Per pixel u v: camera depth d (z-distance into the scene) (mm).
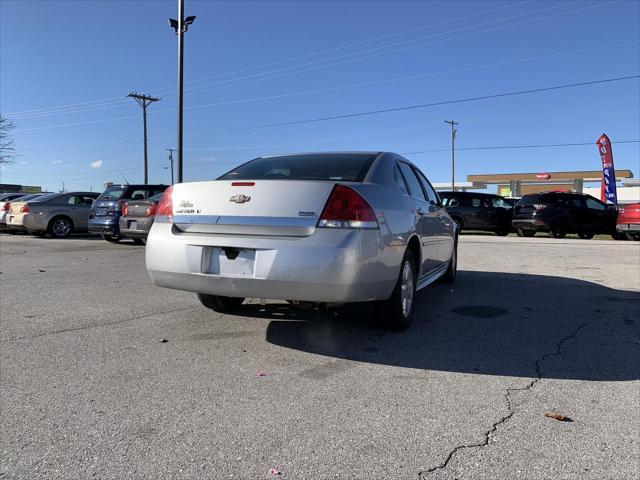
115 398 3203
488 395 3314
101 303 5859
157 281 4203
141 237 11820
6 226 15953
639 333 4805
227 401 3174
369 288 3871
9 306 5680
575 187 47469
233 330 4738
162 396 3240
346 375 3633
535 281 7711
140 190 13695
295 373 3662
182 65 21609
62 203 15938
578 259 10484
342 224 3730
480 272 8656
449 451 2607
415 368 3797
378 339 4500
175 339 4445
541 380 3590
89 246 12945
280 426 2852
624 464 2502
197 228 4043
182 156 21969
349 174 4375
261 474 2387
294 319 5148
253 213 3861
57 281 7371
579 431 2840
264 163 4891
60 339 4418
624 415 3045
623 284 7461
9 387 3359
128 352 4090
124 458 2508
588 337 4652
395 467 2457
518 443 2697
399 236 4285
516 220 19031
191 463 2469
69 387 3369
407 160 5590
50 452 2559
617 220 16453
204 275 3920
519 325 5051
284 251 3689
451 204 20156
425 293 6719
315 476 2375
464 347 4309
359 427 2850
